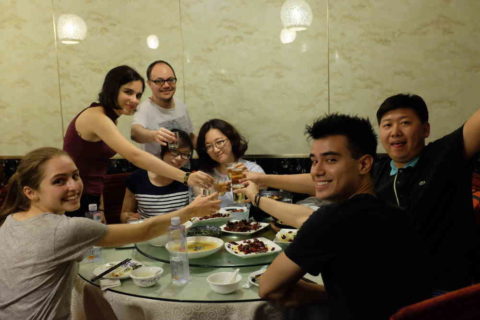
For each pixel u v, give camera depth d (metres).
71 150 2.35
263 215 2.54
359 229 1.15
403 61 3.42
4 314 1.46
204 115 3.78
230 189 2.21
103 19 3.83
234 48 3.64
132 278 1.60
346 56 3.49
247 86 3.67
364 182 1.26
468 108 3.37
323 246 1.18
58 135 4.05
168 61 3.77
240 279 1.54
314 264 1.21
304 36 3.52
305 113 3.60
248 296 1.47
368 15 3.42
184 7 3.68
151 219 1.78
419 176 1.69
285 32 3.54
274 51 3.58
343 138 1.21
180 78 3.77
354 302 1.18
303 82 3.57
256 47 3.61
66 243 1.46
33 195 1.54
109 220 3.40
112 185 3.42
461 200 1.61
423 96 3.43
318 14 3.49
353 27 3.45
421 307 0.95
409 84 3.44
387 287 1.16
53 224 1.46
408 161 1.75
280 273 1.28
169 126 3.33
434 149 1.68
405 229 1.19
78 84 3.95
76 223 1.48
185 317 1.44
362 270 1.16
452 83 3.37
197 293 1.50
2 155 4.19
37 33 3.95
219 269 1.71
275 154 3.70
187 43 3.71
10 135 4.14
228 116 3.74
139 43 3.80
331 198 1.26
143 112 3.18
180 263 1.60
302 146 3.64
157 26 3.75
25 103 4.06
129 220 2.46
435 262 1.65
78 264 1.80
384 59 3.44
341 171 1.22
